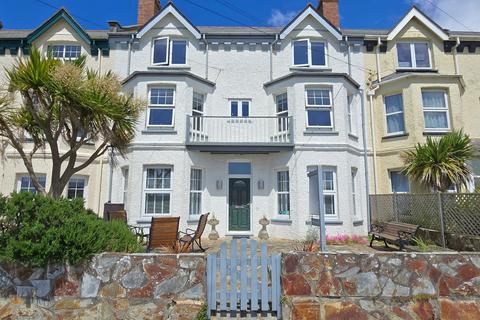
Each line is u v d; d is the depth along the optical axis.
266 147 11.66
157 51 13.67
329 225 11.23
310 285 4.59
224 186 12.30
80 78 5.72
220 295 4.58
